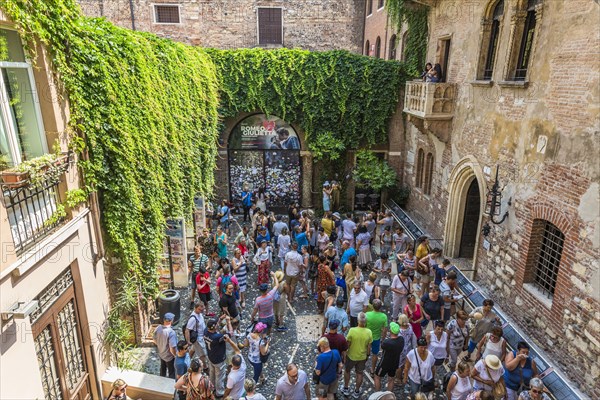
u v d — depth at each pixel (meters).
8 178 4.68
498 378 5.89
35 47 5.29
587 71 6.51
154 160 8.02
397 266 11.05
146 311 8.67
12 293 4.70
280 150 16.36
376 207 16.50
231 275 8.92
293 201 17.09
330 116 15.51
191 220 10.84
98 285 6.91
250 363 7.85
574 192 6.75
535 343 7.66
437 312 7.78
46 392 5.57
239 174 16.67
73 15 6.04
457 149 11.20
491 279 9.42
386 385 7.44
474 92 10.27
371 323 7.18
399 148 16.03
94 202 6.69
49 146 5.69
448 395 5.95
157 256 8.27
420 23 13.98
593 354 6.27
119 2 19.11
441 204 12.30
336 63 15.01
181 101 9.99
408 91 13.27
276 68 14.98
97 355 6.79
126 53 7.16
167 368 7.54
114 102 6.70
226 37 20.47
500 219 9.02
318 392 6.27
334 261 10.11
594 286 6.26
